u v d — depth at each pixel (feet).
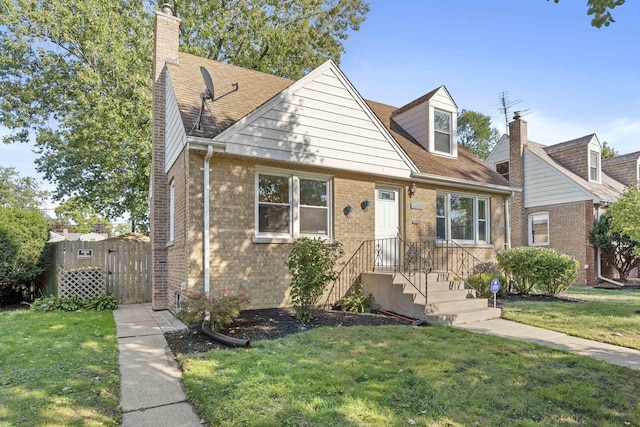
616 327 21.47
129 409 11.15
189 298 20.76
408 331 19.90
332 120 28.07
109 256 33.76
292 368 13.83
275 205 26.45
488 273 34.37
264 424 9.70
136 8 51.90
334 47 71.87
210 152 22.98
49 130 56.24
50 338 18.97
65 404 11.10
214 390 12.01
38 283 39.11
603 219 48.65
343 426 9.61
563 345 18.02
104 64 47.52
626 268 49.78
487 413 10.58
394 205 32.42
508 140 62.59
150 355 16.43
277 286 25.71
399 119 41.37
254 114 24.72
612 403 11.39
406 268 31.65
